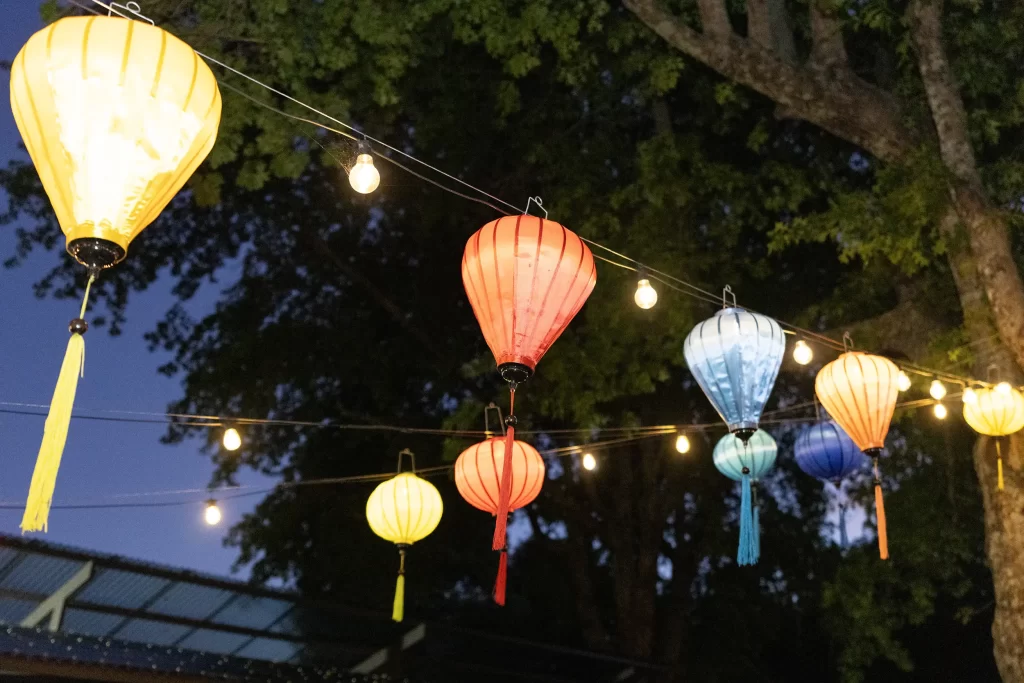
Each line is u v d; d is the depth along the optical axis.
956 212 10.23
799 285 14.65
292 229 15.30
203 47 10.21
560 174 13.47
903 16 11.01
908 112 11.29
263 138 10.42
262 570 15.52
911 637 18.23
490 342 6.59
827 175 12.82
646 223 12.52
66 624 10.36
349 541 15.33
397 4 10.95
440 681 13.23
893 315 11.85
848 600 13.20
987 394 9.32
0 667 9.04
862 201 10.85
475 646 13.39
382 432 15.62
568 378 12.16
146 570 10.41
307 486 15.66
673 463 16.30
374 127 12.79
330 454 15.88
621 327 12.13
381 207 15.10
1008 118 11.57
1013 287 9.69
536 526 16.88
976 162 11.77
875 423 9.04
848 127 11.34
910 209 10.23
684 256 12.52
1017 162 11.51
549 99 13.79
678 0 12.55
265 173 10.54
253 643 11.90
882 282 12.59
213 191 10.63
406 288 15.91
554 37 11.38
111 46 4.75
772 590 18.53
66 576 10.12
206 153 5.16
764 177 13.33
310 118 10.65
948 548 12.75
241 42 10.88
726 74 11.48
